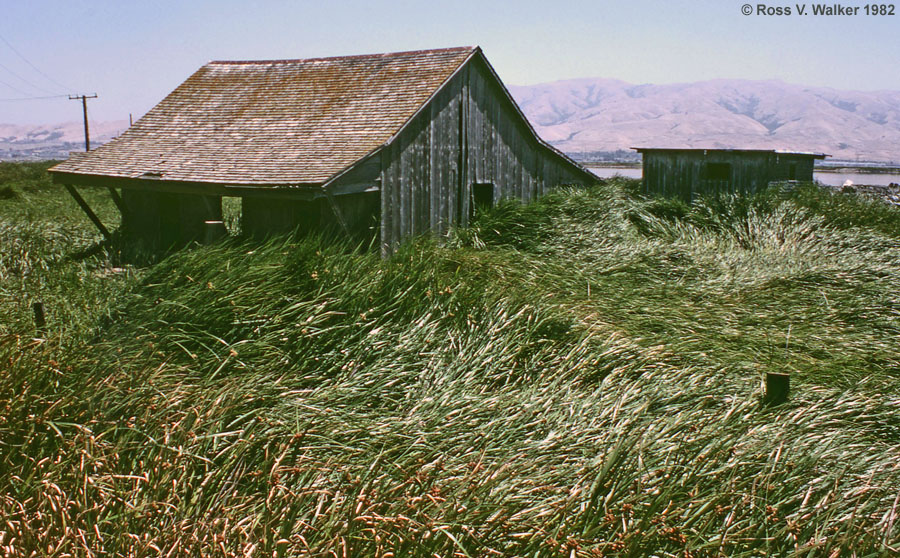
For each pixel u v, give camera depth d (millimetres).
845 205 18078
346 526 3574
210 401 4660
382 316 6383
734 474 4027
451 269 8992
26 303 7270
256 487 3969
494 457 4426
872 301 9328
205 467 4023
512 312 6910
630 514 3703
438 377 5715
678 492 3801
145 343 5438
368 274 6883
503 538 3580
